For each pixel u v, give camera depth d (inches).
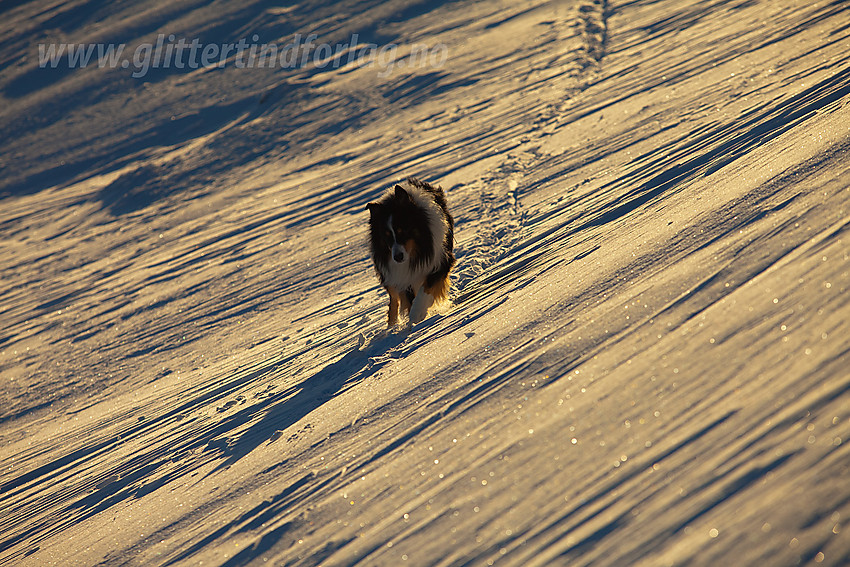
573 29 1646.2
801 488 137.7
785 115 518.9
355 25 2356.1
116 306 930.1
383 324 489.1
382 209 441.4
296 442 299.7
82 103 2456.9
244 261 941.2
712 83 853.2
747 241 273.0
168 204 1371.8
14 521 397.4
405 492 211.8
